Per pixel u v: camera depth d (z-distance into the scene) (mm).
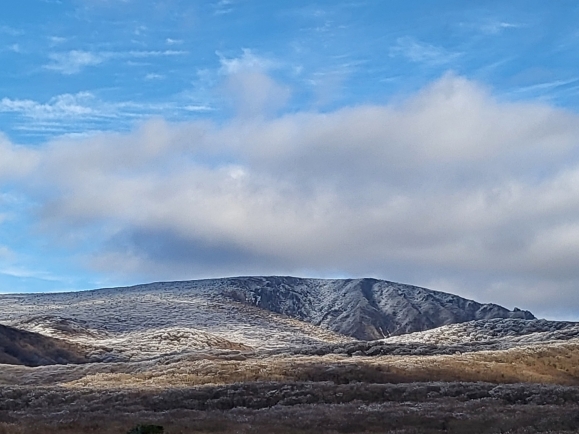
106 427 43688
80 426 43875
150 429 38344
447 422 45906
